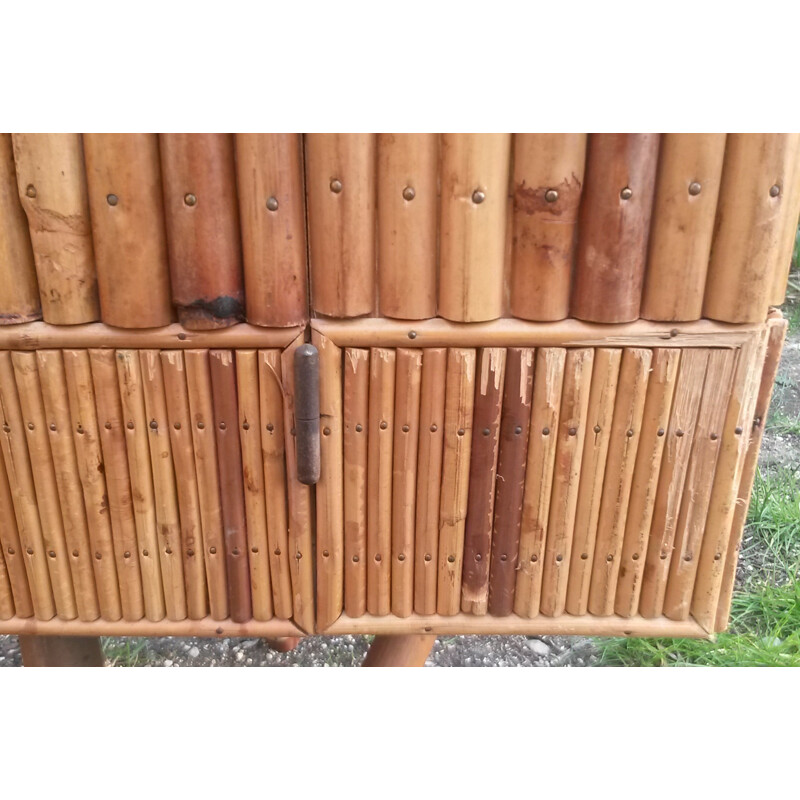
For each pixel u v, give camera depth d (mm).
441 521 1301
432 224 1126
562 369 1199
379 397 1216
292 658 2082
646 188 1104
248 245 1129
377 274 1169
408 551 1321
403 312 1162
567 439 1239
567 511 1287
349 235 1119
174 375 1203
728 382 1212
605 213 1110
